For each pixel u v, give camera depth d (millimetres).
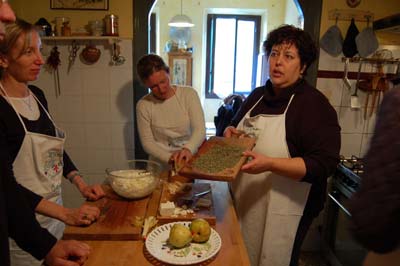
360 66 2455
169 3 5004
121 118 2486
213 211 1232
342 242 2283
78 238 1064
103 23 2314
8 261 796
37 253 925
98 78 2430
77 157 2553
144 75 1783
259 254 1498
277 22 5047
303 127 1326
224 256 993
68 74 2422
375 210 526
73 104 2469
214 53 5258
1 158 927
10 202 908
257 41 5273
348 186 2164
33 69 1307
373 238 539
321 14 2406
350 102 2514
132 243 1054
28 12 2346
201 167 1179
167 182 1510
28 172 1348
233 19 5195
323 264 2553
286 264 1469
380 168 530
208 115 5402
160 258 948
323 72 2471
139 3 2330
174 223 1131
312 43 1386
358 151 2590
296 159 1260
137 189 1294
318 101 1342
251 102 1649
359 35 2379
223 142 1439
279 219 1419
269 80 1537
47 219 1375
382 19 2277
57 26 2301
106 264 939
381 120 570
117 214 1198
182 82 4887
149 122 1975
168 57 4812
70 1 2328
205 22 5160
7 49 1225
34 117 1409
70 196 2588
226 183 1587
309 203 1465
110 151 2541
